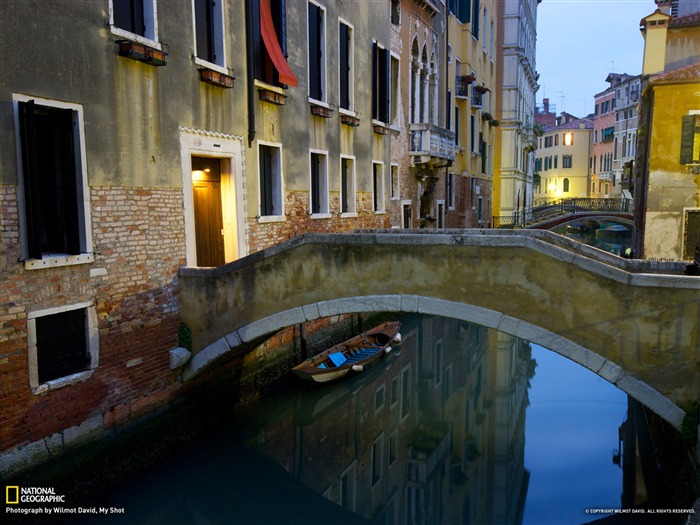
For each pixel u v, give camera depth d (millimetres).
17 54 6254
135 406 7910
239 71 9930
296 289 8156
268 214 11352
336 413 11773
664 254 15633
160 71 8156
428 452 10141
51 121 7004
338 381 11898
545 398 12594
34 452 6586
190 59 8734
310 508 8461
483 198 29531
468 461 9688
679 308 6676
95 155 7172
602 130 50531
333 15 13344
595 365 6988
